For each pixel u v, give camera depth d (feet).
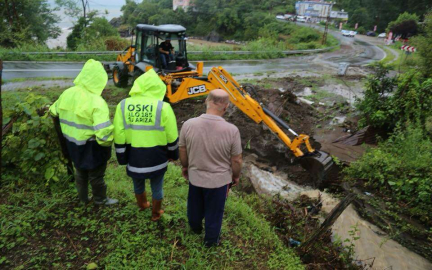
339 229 14.40
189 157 9.29
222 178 9.18
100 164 10.43
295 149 19.04
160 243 10.02
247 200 15.46
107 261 8.94
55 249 9.25
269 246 11.19
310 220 14.66
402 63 79.51
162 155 10.04
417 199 16.24
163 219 11.09
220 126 8.82
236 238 11.25
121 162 9.96
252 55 81.87
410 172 17.94
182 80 29.01
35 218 10.25
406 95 25.62
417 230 14.53
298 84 48.62
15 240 9.43
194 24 311.68
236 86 22.89
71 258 8.97
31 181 12.53
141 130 9.55
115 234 10.02
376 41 189.98
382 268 12.16
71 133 9.87
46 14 113.80
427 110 25.29
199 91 27.96
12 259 8.71
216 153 8.93
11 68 47.91
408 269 12.29
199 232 10.77
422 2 259.60
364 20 285.43
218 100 8.75
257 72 58.54
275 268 10.03
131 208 11.54
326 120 32.58
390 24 214.69
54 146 12.70
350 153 22.82
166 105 9.65
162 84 9.84
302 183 20.61
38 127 12.59
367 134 26.63
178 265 9.31
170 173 16.22
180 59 32.37
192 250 9.87
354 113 34.40
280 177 21.16
